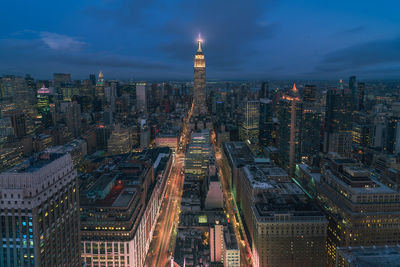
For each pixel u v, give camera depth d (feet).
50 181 500.74
